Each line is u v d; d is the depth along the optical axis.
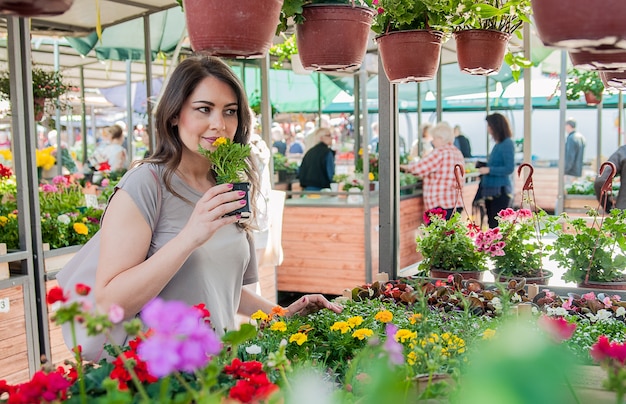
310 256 6.12
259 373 1.20
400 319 2.07
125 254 1.69
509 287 2.78
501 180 6.92
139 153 9.59
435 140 6.33
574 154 10.12
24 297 3.33
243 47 1.39
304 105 9.65
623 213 3.09
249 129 1.97
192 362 0.77
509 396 0.62
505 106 11.16
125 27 5.40
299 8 1.68
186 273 1.79
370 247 5.89
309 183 7.24
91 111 10.40
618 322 2.36
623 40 1.09
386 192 2.85
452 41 5.77
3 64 4.99
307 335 1.86
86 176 7.41
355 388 1.23
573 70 7.68
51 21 5.08
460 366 1.40
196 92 1.79
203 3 1.36
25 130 3.35
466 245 3.23
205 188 1.92
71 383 1.21
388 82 2.79
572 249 3.03
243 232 1.99
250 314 2.14
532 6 1.19
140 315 1.69
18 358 3.29
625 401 1.06
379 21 2.09
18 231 3.45
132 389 1.17
